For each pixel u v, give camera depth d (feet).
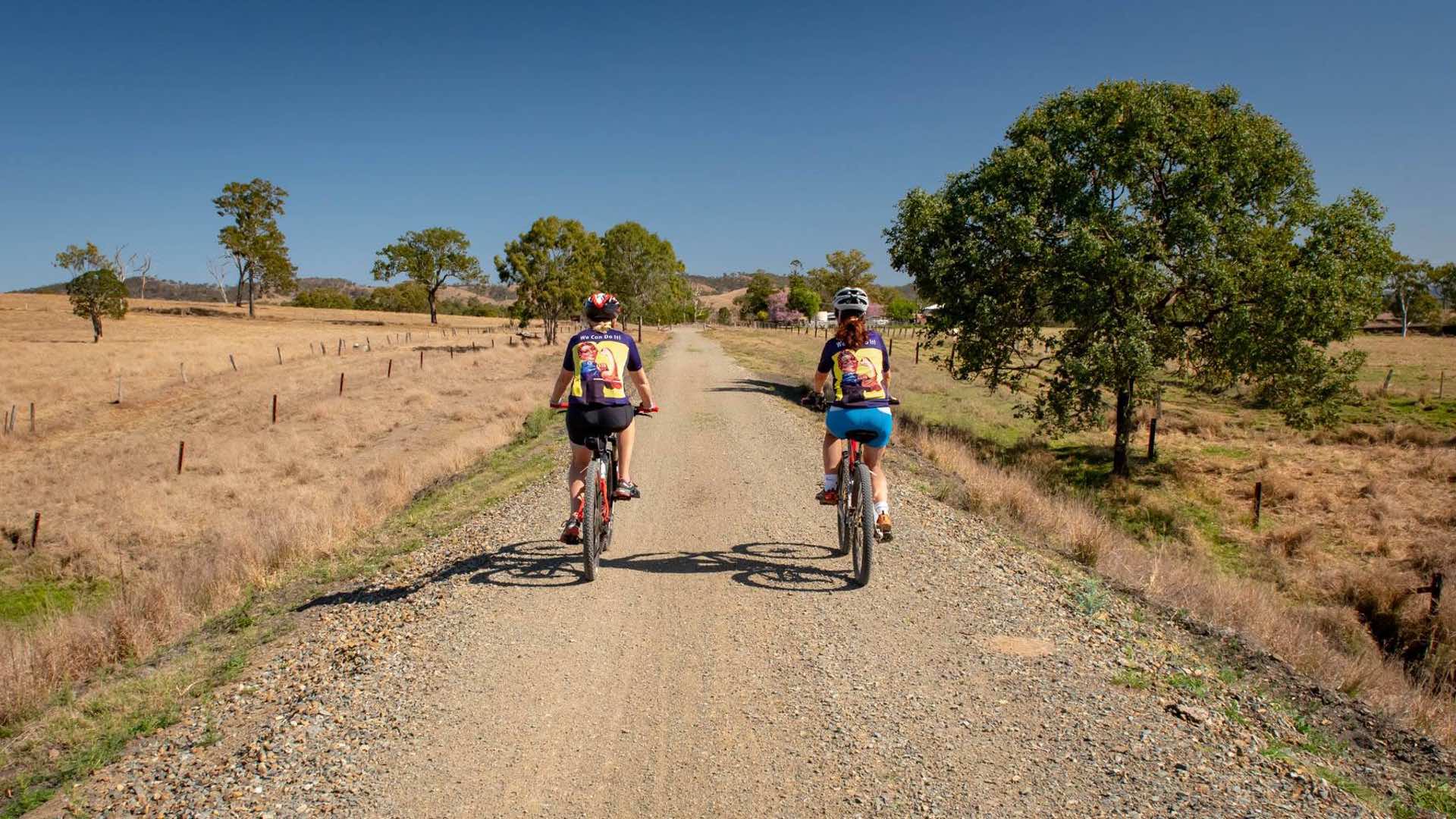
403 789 11.32
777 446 43.57
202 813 11.03
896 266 80.33
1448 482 63.26
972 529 26.71
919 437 51.93
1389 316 320.91
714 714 13.35
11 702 16.65
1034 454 75.82
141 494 58.70
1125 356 62.39
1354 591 41.65
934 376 129.70
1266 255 64.85
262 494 58.49
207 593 25.26
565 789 11.28
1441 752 14.33
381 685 14.70
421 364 133.69
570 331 274.77
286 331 239.09
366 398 101.60
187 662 18.26
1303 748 12.94
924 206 74.33
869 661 15.28
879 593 19.07
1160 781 11.17
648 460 39.52
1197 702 13.87
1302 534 51.65
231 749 13.10
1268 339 62.39
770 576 20.47
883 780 11.30
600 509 19.08
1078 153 68.85
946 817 10.37
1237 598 26.20
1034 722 12.92
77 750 13.89
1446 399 100.58
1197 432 88.17
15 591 42.22
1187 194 65.31
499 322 348.79
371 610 19.74
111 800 11.84
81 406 105.60
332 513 36.91
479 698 14.03
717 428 51.26
